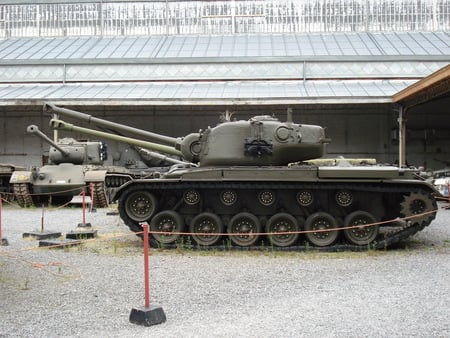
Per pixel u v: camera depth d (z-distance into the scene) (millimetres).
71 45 40188
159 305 6633
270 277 8953
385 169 11320
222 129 12312
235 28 41625
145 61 36562
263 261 10445
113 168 23766
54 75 36969
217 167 12266
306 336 5859
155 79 36219
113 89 34875
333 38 39562
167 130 36406
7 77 37031
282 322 6383
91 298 7598
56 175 22344
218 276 9039
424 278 8805
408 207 11461
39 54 38094
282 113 35750
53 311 6953
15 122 36656
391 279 8742
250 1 41594
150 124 36438
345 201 11844
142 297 7645
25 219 18047
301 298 7535
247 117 36094
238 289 8102
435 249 11898
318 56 35781
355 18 41094
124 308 7090
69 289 8125
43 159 32469
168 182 11844
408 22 40781
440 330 6047
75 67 36969
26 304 7277
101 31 41969
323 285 8352
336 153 35719
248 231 11969
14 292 7918
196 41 40188
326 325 6250
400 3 40969
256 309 6996
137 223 12328
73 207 23000
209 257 10906
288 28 41406
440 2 40688
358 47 37219
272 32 41469
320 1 41406
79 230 14109
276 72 36062
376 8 41031
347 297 7566
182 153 13086
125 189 12141
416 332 5980
